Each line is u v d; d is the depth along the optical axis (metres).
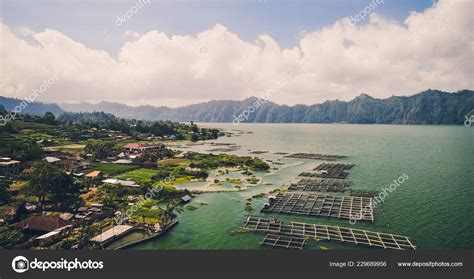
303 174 110.12
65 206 63.06
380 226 58.69
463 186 88.56
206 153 165.38
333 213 66.00
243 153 169.25
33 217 52.69
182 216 64.06
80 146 139.75
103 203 67.50
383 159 142.50
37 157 98.69
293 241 50.84
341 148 190.38
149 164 115.62
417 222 60.75
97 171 95.81
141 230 55.31
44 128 169.50
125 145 158.50
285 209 68.31
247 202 74.31
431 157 143.62
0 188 63.81
